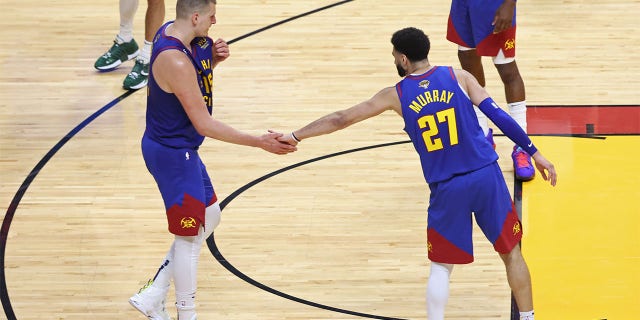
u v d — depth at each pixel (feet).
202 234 43.50
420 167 58.44
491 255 49.52
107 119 65.57
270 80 69.67
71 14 82.64
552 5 80.38
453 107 40.40
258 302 46.11
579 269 47.73
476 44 55.11
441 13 79.51
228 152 60.95
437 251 41.32
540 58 71.05
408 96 40.75
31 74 72.13
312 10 81.66
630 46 72.49
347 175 57.67
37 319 45.27
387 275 48.11
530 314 41.55
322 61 72.23
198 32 40.75
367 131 62.90
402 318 44.55
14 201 56.08
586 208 52.95
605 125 61.52
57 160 60.49
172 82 40.09
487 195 40.47
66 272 49.14
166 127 41.52
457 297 46.03
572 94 65.67
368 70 70.54
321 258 49.70
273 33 77.36
